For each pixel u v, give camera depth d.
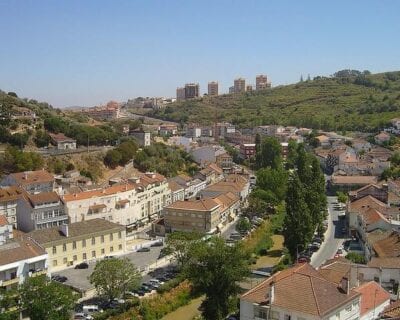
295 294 77.38
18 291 96.62
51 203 167.75
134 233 189.00
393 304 80.81
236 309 104.06
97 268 117.12
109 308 113.38
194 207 185.75
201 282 102.81
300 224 141.38
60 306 96.75
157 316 114.25
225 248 107.88
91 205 179.12
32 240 129.50
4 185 187.00
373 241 135.62
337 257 126.62
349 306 78.75
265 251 161.25
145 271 140.50
